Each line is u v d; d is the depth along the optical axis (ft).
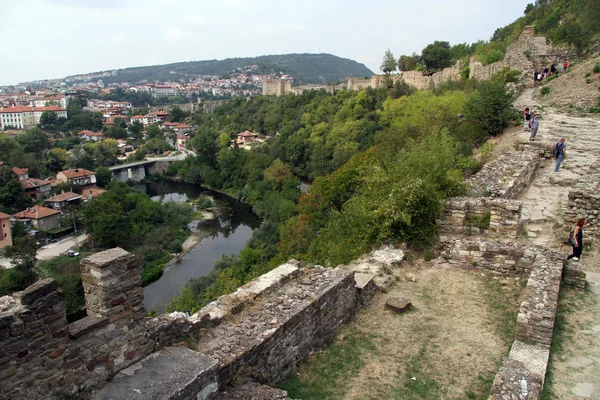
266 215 197.57
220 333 21.83
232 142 355.56
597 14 127.65
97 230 165.58
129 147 405.59
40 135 350.23
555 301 25.84
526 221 44.57
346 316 29.22
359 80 344.90
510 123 85.40
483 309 30.01
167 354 18.57
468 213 42.70
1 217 167.02
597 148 64.85
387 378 23.08
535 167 61.41
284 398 18.84
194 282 125.18
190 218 210.79
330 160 228.02
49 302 14.87
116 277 16.93
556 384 21.52
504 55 165.37
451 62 265.75
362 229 44.34
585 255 36.96
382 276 35.06
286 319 23.15
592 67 104.37
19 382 14.34
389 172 46.78
